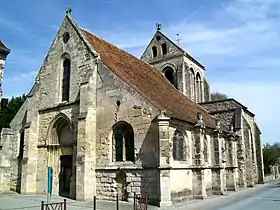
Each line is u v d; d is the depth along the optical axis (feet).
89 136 71.77
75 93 78.84
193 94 133.08
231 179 102.99
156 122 64.59
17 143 97.50
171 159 67.31
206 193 83.25
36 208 56.65
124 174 67.97
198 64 141.18
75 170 73.72
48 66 88.17
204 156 83.92
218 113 127.95
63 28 86.89
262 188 114.52
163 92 90.79
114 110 71.61
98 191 70.85
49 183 46.06
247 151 123.34
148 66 110.63
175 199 66.69
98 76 76.02
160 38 136.15
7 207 57.93
